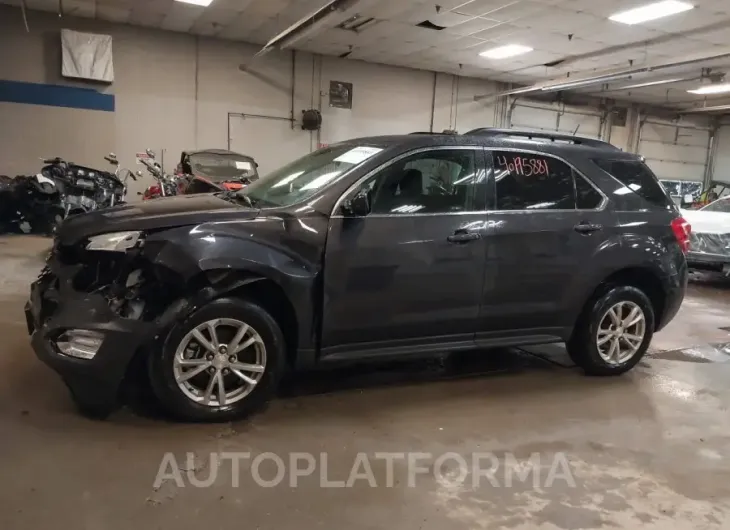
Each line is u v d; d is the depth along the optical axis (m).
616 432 3.44
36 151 12.22
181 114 13.43
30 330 3.41
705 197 19.66
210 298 3.04
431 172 3.66
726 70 14.48
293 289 3.21
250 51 13.92
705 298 7.94
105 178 9.97
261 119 14.28
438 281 3.59
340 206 3.37
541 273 3.89
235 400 3.21
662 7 9.97
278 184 3.89
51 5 11.38
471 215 3.69
